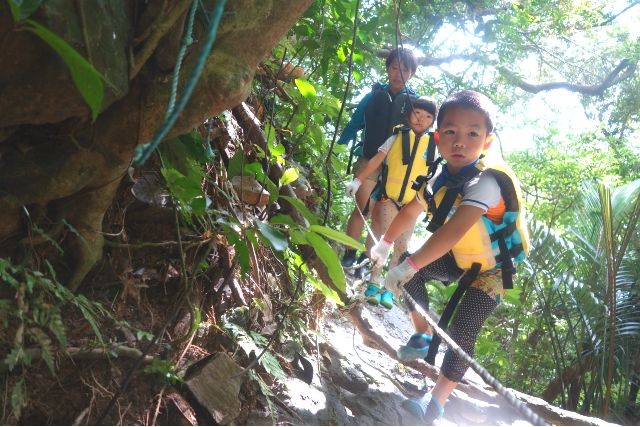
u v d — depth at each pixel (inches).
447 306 123.1
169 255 100.6
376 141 175.0
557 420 142.8
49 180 73.2
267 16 76.5
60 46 45.3
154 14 70.1
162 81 74.4
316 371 117.9
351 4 153.9
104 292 90.8
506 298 274.2
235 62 76.2
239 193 118.6
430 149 161.3
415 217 134.5
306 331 122.6
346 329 152.1
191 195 89.0
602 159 411.2
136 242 98.4
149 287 97.8
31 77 60.6
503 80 344.5
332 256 88.3
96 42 63.6
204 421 86.5
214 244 105.4
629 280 266.5
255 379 96.0
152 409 83.7
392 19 186.7
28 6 55.0
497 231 118.6
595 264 265.0
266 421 95.7
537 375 309.4
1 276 72.7
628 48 431.5
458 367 121.0
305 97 140.9
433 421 123.1
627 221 267.6
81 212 81.2
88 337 83.7
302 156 161.2
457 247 122.6
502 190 115.5
